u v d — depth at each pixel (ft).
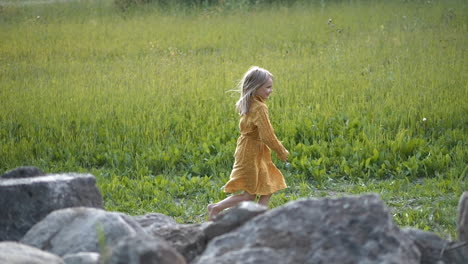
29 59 64.54
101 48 69.77
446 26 73.26
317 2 97.66
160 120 39.73
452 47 60.29
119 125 38.96
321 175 30.73
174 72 54.49
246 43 69.62
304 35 73.20
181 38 73.77
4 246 12.84
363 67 53.72
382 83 46.98
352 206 13.24
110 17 92.79
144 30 80.18
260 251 12.62
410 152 33.24
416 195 28.25
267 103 42.60
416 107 39.81
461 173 30.48
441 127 36.81
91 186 17.46
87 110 42.37
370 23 78.18
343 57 58.39
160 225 17.51
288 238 12.95
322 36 72.23
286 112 40.11
